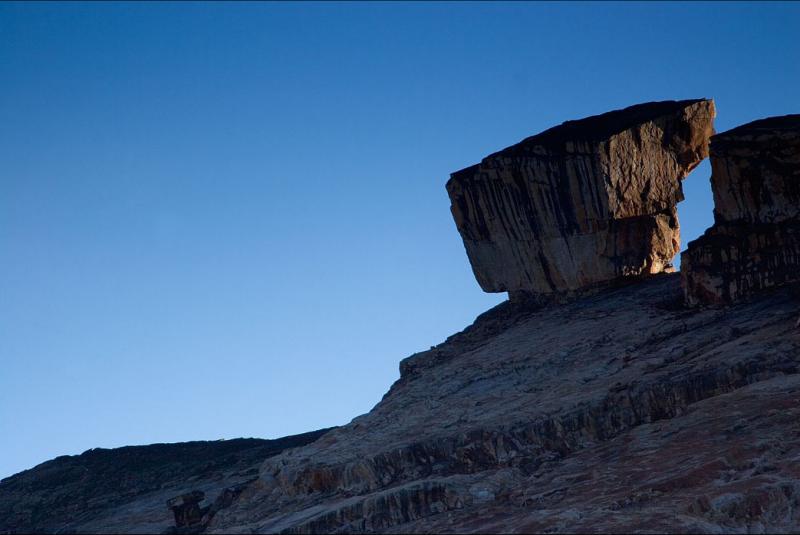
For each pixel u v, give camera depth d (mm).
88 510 51500
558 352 56438
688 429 45938
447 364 60812
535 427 47844
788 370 47594
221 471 55375
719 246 57812
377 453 47812
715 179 59281
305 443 59531
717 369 48438
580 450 47219
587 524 39000
